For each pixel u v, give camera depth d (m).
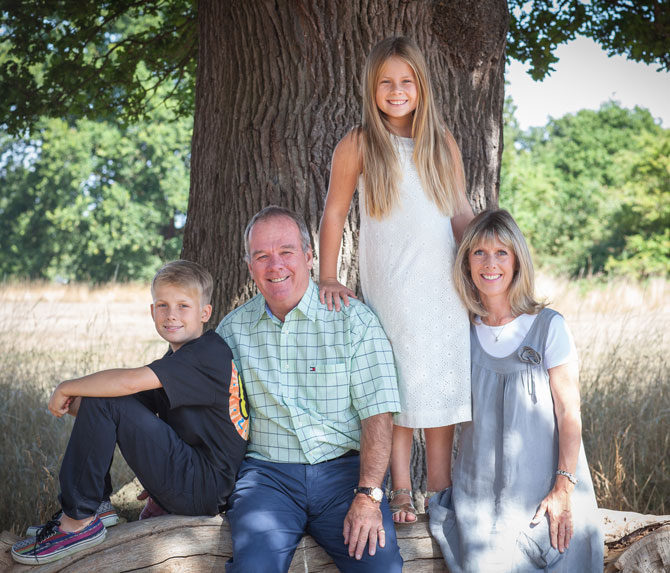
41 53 6.34
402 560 2.55
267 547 2.43
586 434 4.84
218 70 3.72
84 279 27.30
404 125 2.92
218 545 2.55
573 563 2.57
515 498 2.61
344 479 2.66
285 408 2.67
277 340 2.72
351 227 3.52
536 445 2.64
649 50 5.98
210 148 3.78
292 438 2.68
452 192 2.88
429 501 2.85
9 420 4.88
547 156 32.34
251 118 3.57
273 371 2.70
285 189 3.51
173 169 27.41
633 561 2.70
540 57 6.29
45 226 27.11
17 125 6.41
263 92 3.54
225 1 3.63
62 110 6.58
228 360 2.63
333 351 2.70
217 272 3.68
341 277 3.51
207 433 2.60
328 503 2.62
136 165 27.22
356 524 2.47
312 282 2.79
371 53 2.83
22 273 26.77
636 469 4.39
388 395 2.63
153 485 2.53
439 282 2.79
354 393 2.69
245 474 2.69
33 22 6.20
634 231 25.89
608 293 12.29
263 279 2.66
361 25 3.45
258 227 2.68
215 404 2.58
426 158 2.80
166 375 2.49
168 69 6.61
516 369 2.70
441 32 3.59
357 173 2.93
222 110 3.70
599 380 5.61
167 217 27.91
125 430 2.46
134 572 2.45
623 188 27.69
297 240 2.69
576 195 28.12
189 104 7.43
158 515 2.81
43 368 6.66
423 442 3.65
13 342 6.77
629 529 2.80
